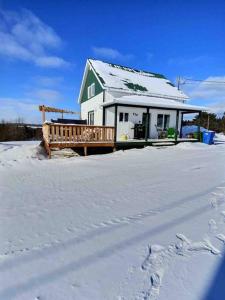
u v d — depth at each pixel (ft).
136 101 36.22
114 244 7.82
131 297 5.26
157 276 6.06
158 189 14.87
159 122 47.16
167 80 60.54
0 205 12.31
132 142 37.50
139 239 8.14
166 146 40.81
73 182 17.44
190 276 6.03
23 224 9.72
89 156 31.96
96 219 10.11
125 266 6.53
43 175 20.22
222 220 9.74
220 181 16.94
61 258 7.00
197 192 14.02
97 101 46.83
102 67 49.52
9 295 5.42
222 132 118.21
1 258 7.06
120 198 13.11
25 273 6.28
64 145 30.81
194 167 22.91
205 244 7.72
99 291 5.50
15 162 25.70
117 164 25.53
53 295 5.40
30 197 13.71
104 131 34.55
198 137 47.21
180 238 8.16
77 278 6.03
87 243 7.93
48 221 10.00
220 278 5.93
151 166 23.90
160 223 9.50
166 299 5.19
